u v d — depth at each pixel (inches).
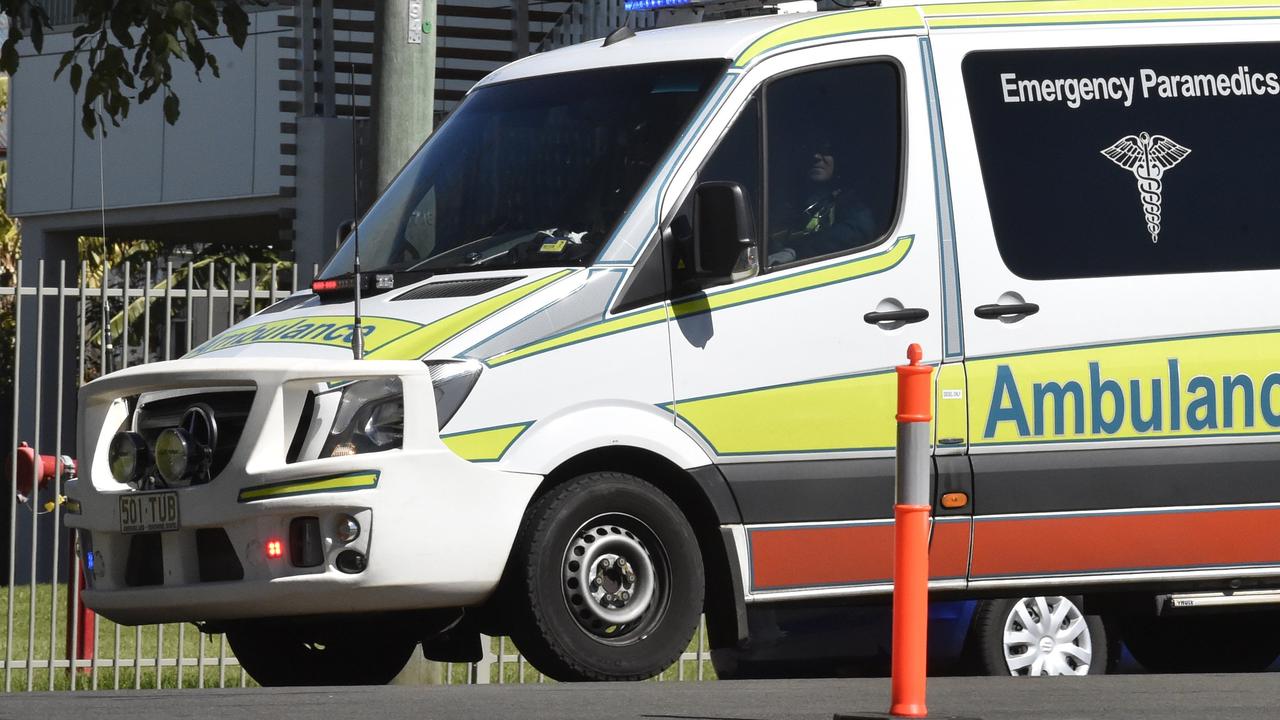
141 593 742.5
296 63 1900.8
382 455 705.6
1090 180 825.5
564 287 749.9
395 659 886.4
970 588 796.0
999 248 807.7
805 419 773.9
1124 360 813.2
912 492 544.1
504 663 1157.1
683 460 755.4
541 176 807.1
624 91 813.9
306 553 711.7
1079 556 807.1
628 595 748.0
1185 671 1074.1
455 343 730.8
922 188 802.8
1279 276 837.2
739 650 1035.3
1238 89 853.2
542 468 729.6
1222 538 823.1
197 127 2062.0
